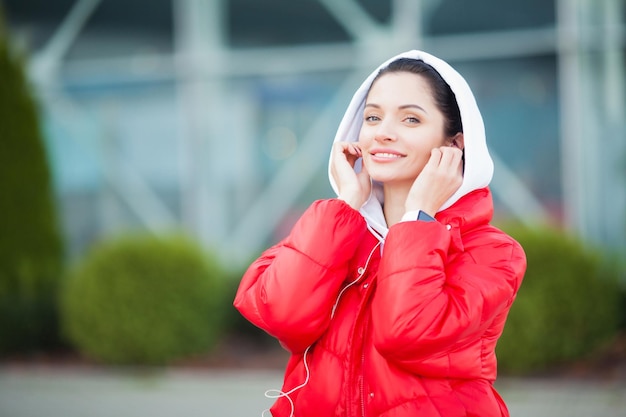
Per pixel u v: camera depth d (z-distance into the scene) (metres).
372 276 2.80
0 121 9.92
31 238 9.99
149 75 12.65
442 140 2.82
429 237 2.61
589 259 8.16
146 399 7.67
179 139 12.60
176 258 9.01
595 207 10.79
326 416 2.73
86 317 8.98
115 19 12.75
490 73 11.30
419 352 2.56
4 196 9.87
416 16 11.63
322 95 12.14
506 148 11.20
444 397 2.63
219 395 7.78
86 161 12.91
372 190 3.04
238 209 12.44
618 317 8.48
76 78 12.86
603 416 6.57
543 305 7.92
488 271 2.64
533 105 11.10
